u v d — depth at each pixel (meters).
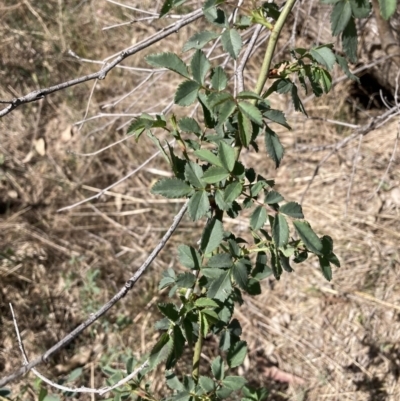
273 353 3.16
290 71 1.34
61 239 3.66
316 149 3.05
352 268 3.31
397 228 3.40
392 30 3.07
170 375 1.49
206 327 1.31
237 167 1.26
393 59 3.03
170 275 1.50
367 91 3.96
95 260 3.56
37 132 4.16
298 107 1.36
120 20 4.48
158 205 3.82
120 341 3.19
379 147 3.73
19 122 4.21
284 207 1.28
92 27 4.54
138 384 1.55
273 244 1.35
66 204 3.85
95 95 4.26
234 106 1.17
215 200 1.30
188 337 1.30
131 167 4.00
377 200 3.52
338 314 3.21
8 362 3.13
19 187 3.89
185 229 3.67
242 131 1.18
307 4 3.38
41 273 3.46
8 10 4.64
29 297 3.37
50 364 3.12
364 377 3.00
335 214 3.51
